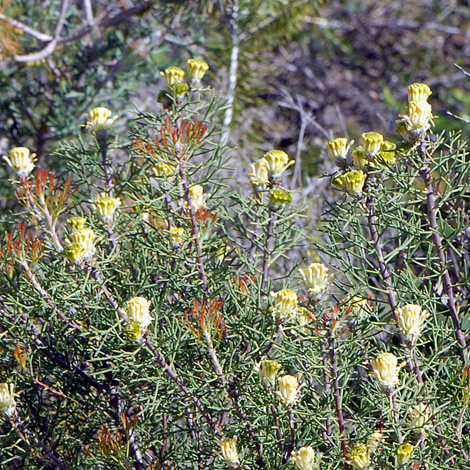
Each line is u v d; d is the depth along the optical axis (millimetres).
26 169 3098
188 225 3123
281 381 2605
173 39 7301
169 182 3088
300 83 10758
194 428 2887
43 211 3094
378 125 10102
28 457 3066
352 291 2965
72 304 3000
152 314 3035
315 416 2652
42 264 3066
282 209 3084
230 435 2826
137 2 7059
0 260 3086
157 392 2871
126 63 6410
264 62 9094
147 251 3207
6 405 2918
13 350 3182
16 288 3086
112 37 7035
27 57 6035
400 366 2584
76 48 7098
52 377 3262
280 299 2732
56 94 6750
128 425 2834
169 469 2871
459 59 11203
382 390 2539
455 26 11938
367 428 2611
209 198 3287
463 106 10258
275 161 3047
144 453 2959
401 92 10859
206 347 2799
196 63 3135
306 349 2771
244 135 7578
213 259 3279
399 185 2930
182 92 3066
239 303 3027
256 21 7828
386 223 2930
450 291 2939
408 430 2551
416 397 2635
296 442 2688
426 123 2762
